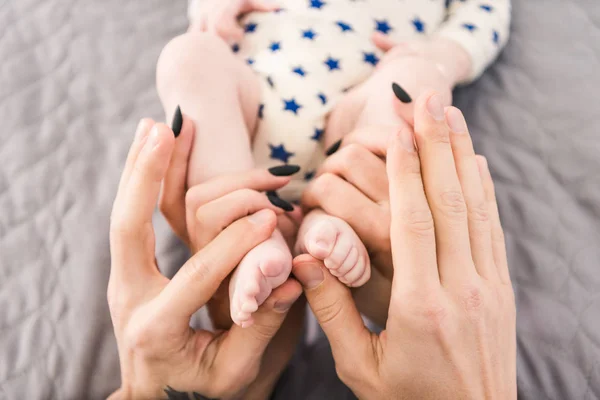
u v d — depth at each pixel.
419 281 0.66
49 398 0.89
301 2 1.08
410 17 1.12
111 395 0.82
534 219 1.01
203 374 0.74
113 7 1.38
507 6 1.24
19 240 1.03
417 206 0.66
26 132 1.17
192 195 0.78
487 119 1.15
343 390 0.89
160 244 1.02
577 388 0.84
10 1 1.41
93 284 0.98
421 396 0.71
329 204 0.78
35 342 0.93
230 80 0.90
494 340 0.71
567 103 1.14
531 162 1.08
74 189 1.09
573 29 1.28
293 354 0.93
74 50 1.30
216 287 0.70
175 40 0.92
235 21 1.08
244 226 0.70
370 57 1.04
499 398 0.71
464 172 0.71
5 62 1.29
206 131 0.83
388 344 0.70
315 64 1.01
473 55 1.12
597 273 0.93
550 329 0.89
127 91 1.24
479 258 0.72
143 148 0.72
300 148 0.99
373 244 0.77
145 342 0.70
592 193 1.01
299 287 0.70
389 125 0.88
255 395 0.85
